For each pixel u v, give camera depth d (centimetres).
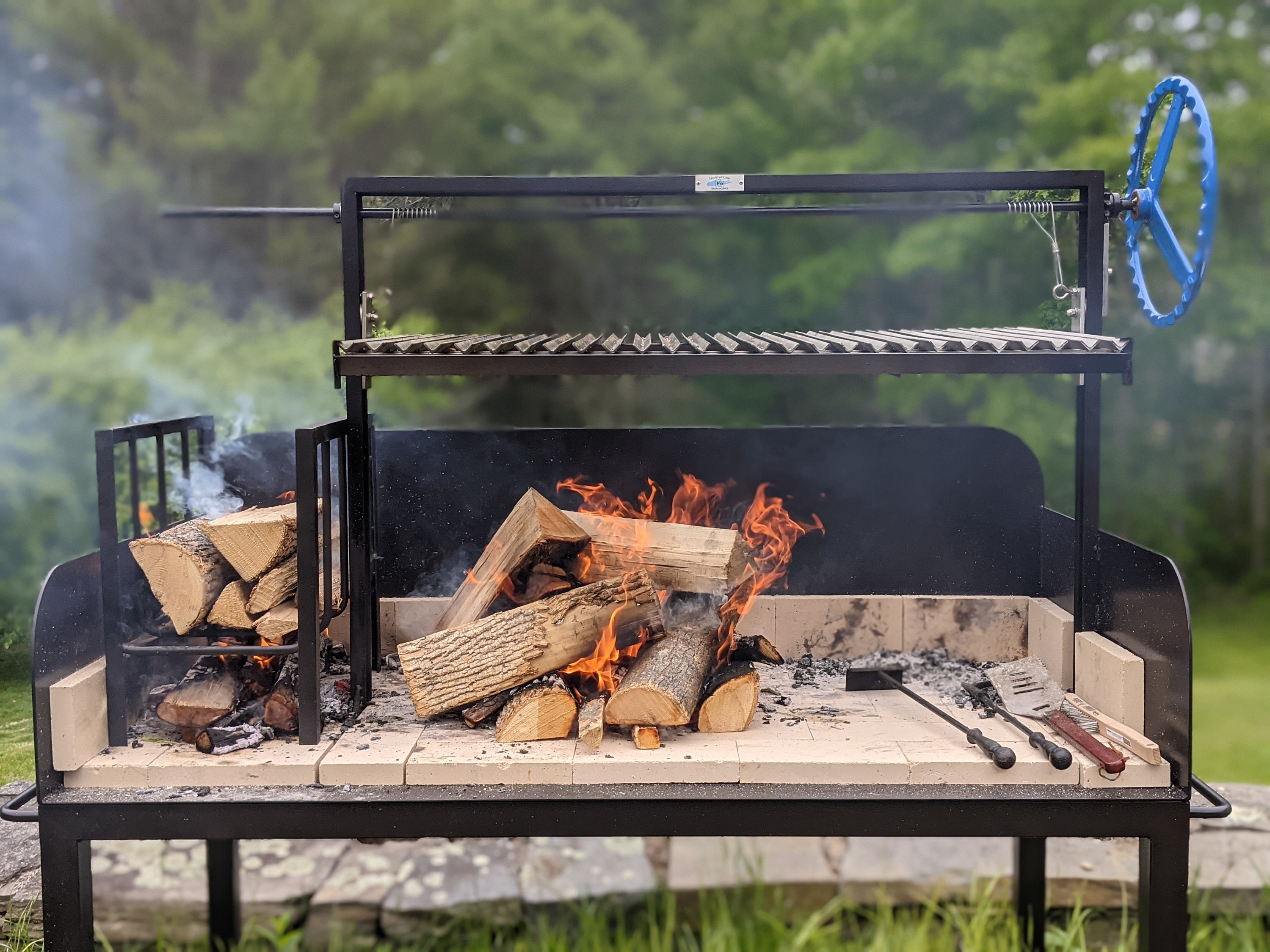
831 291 732
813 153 717
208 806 199
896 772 204
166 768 203
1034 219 265
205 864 304
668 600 247
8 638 273
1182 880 199
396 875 305
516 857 316
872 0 706
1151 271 651
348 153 808
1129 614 222
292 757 208
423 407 748
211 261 756
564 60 810
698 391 779
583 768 204
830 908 296
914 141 720
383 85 775
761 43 803
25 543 576
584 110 803
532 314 827
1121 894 291
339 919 292
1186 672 197
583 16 825
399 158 819
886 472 288
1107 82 645
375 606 267
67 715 201
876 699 249
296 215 246
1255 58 689
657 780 204
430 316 791
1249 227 689
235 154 764
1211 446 880
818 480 289
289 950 284
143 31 780
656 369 209
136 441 230
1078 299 244
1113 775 202
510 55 816
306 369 633
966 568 288
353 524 232
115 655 212
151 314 669
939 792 201
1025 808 200
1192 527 872
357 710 233
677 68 816
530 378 771
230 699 216
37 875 250
